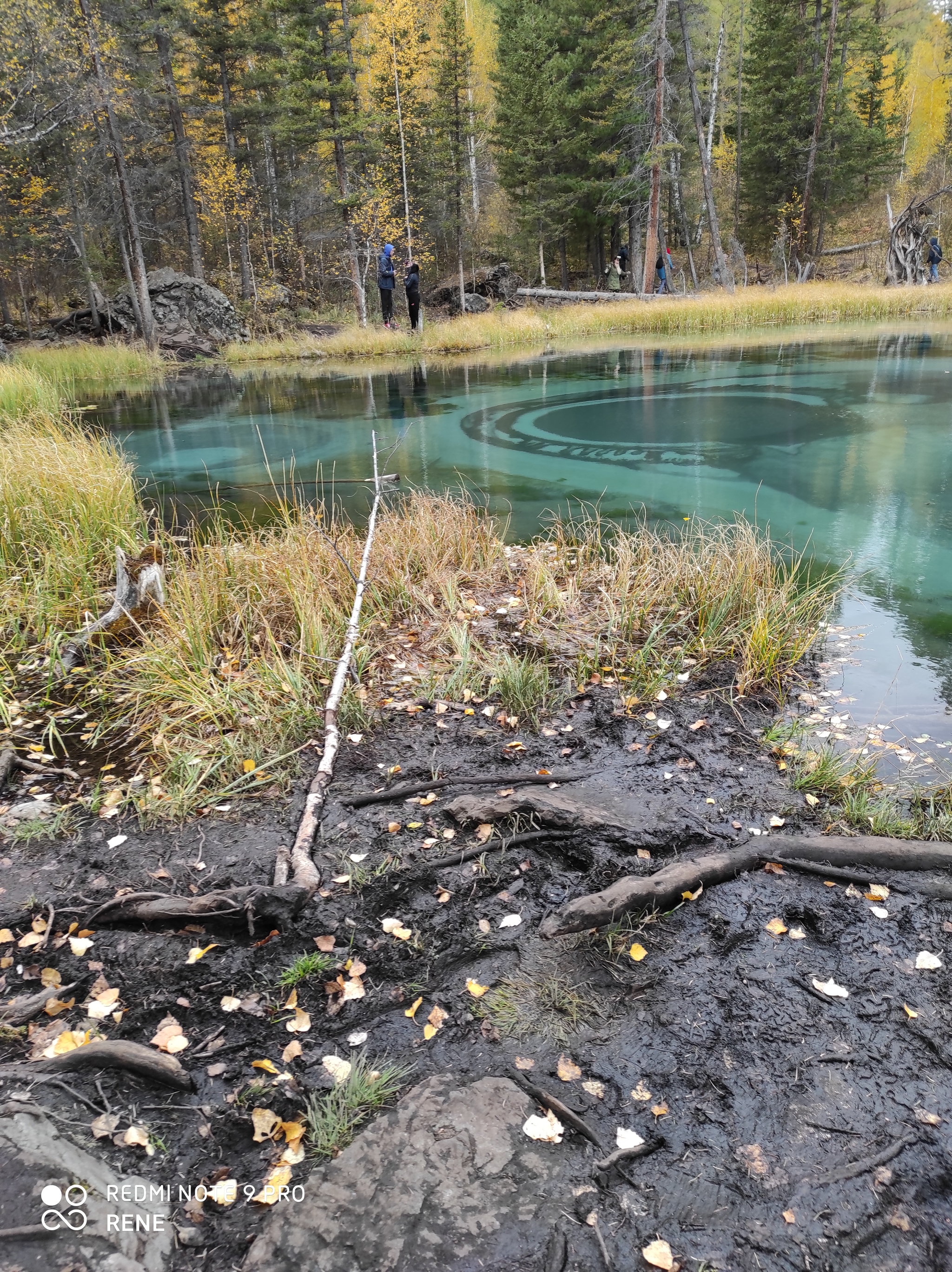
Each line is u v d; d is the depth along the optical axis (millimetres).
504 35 32188
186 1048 2172
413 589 5242
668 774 3436
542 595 5195
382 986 2389
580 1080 2076
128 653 4469
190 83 32875
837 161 32469
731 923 2609
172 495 8922
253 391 16859
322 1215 1738
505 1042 2197
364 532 7020
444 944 2539
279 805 3248
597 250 36531
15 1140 1776
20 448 6844
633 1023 2248
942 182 37125
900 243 29484
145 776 3473
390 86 30703
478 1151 1872
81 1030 2203
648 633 4773
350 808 3213
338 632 4617
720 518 7316
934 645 4766
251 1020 2271
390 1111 1988
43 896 2744
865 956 2467
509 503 8078
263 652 4387
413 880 2809
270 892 2605
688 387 14133
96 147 25297
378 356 22578
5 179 23922
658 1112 1980
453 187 32375
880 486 8203
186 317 25781
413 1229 1710
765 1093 2029
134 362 21656
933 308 24766
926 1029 2205
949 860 2828
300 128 26359
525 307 31156
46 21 19438
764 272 37500
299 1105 2025
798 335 21250
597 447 10375
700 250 40156
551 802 3131
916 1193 1793
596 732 3799
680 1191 1793
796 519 7266
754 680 4254
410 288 23391
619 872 2820
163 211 36625
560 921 2562
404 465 9898
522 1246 1677
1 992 2350
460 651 4395
